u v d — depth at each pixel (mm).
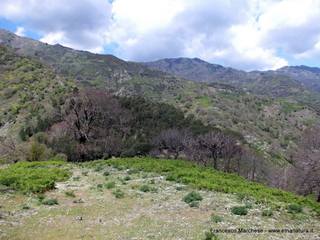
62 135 66625
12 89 112625
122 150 67312
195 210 17750
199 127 92625
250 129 150875
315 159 54312
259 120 172875
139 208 18203
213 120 152375
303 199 21859
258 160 84562
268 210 17891
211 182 23797
